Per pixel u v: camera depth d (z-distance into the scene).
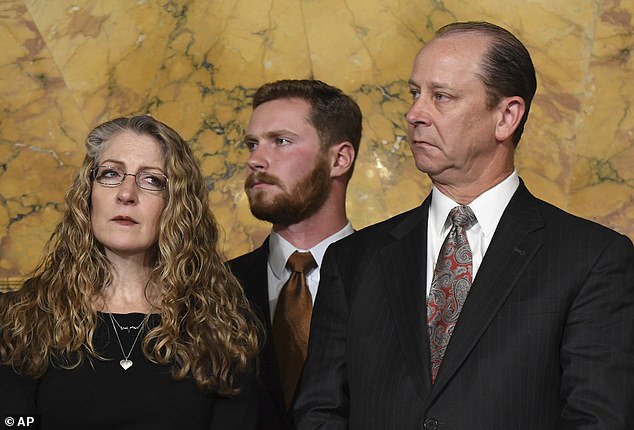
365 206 4.46
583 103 4.43
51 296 2.85
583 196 4.37
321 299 2.88
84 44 4.56
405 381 2.60
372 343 2.69
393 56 4.55
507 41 2.74
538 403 2.52
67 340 2.78
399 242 2.81
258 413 3.10
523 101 2.76
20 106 4.52
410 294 2.70
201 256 2.99
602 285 2.56
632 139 4.38
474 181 2.76
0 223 4.43
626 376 2.49
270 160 3.51
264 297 3.43
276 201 3.49
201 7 4.59
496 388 2.52
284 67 4.56
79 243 2.89
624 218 4.33
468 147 2.70
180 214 2.94
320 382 2.78
